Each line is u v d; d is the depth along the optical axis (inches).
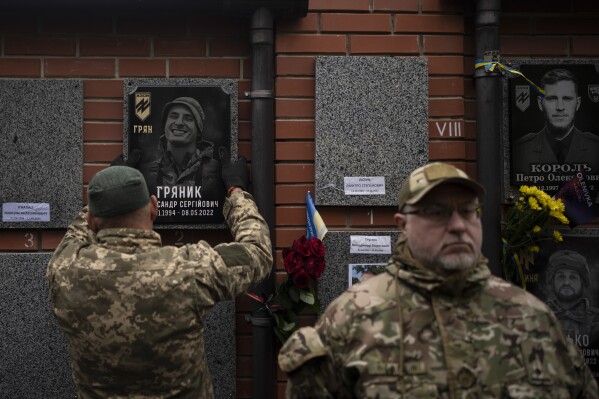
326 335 85.4
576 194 159.9
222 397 156.2
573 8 164.7
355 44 160.4
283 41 159.5
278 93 159.2
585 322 159.5
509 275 157.5
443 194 82.7
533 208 152.2
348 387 83.4
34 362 154.5
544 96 161.9
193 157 157.5
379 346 81.0
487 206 156.2
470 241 82.0
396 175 158.4
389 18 160.9
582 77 162.2
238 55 161.3
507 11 164.2
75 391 154.9
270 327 154.1
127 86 157.6
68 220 156.9
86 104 159.0
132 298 106.4
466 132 163.0
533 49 164.2
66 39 159.2
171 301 107.0
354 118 158.4
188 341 109.0
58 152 157.2
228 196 147.9
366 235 157.6
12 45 158.2
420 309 82.0
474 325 80.9
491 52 157.6
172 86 157.9
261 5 155.0
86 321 106.7
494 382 78.8
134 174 113.3
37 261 155.4
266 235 126.0
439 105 160.6
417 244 83.0
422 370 79.3
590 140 161.6
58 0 152.3
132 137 156.8
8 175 156.4
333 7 160.2
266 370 153.8
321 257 146.6
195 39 160.9
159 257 109.8
